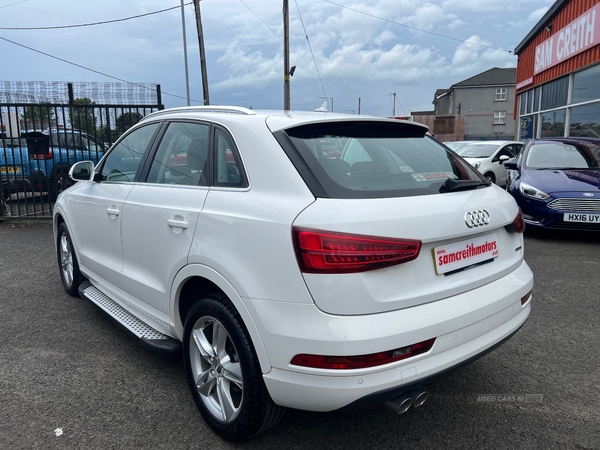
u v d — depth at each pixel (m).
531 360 3.63
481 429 2.81
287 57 22.47
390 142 2.92
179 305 2.98
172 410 3.00
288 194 2.35
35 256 6.70
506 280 2.77
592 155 8.18
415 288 2.29
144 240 3.23
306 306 2.18
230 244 2.48
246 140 2.66
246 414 2.46
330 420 2.92
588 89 13.90
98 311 4.62
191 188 2.94
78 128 9.05
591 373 3.43
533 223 7.54
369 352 2.10
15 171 9.10
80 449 2.62
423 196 2.47
